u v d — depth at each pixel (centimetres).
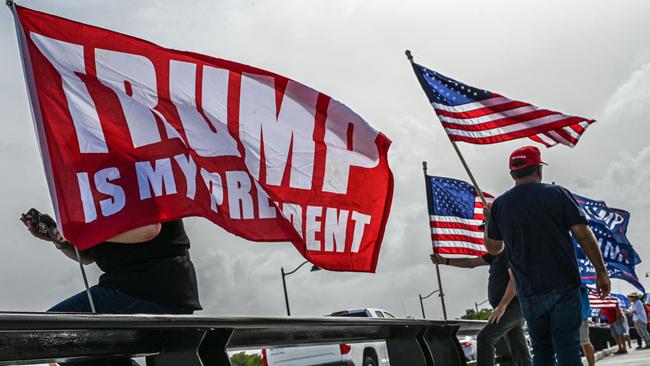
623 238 1647
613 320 2142
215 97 448
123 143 413
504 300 620
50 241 386
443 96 855
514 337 692
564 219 516
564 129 837
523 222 521
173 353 273
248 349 330
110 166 404
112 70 423
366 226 498
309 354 1555
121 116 416
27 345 216
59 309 341
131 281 339
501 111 838
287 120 468
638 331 2280
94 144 405
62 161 395
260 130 459
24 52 409
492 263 667
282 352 1603
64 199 384
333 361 1516
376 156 493
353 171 490
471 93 850
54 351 226
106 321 225
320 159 478
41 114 402
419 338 506
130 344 258
